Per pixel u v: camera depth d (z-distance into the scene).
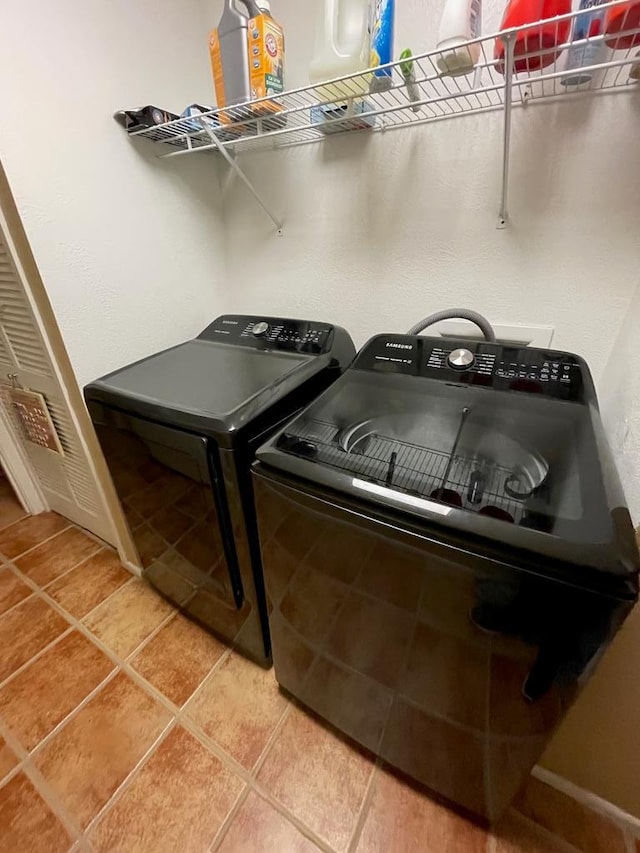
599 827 0.98
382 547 0.73
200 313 1.65
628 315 1.00
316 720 1.21
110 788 1.06
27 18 0.95
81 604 1.59
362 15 0.96
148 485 1.22
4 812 1.02
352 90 1.01
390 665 0.88
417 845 0.96
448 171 1.13
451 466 0.79
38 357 1.33
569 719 0.92
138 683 1.30
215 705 1.24
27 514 2.09
